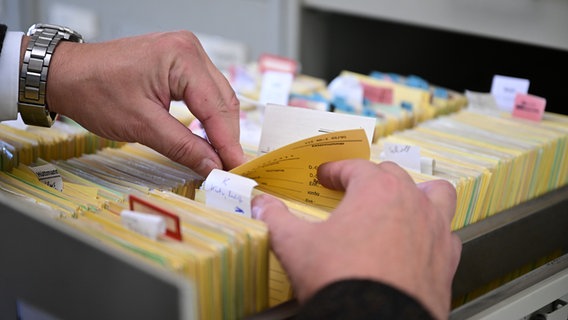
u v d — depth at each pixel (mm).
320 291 520
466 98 1235
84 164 858
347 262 529
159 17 1923
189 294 466
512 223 831
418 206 587
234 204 690
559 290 826
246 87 1267
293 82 1297
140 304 494
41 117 847
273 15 1668
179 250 600
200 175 828
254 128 1048
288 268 582
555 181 1011
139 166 862
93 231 617
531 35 1260
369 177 607
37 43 824
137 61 797
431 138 987
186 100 812
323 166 690
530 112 1090
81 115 832
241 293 640
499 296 775
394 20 1451
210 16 1817
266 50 1721
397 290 513
